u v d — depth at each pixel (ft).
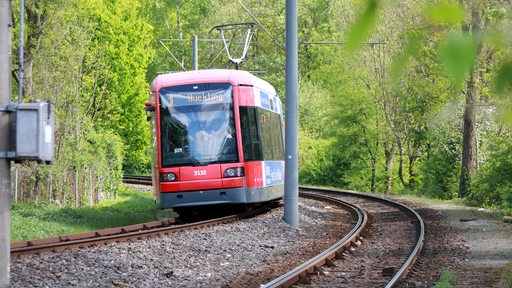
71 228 64.34
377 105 149.48
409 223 71.36
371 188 172.76
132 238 50.44
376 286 33.55
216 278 37.27
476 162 119.03
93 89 112.78
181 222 71.05
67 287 32.83
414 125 127.65
